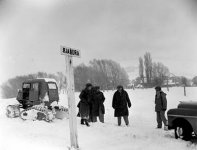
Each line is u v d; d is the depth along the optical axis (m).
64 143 6.77
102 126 9.32
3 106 15.70
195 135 7.16
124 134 8.08
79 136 7.75
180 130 7.24
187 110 7.08
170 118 7.44
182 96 19.33
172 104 16.42
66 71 6.32
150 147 6.39
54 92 11.63
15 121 9.96
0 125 8.98
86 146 6.59
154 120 12.15
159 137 7.59
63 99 21.23
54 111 10.53
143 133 8.29
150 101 19.05
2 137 6.98
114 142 7.03
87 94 9.77
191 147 6.30
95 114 10.58
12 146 6.17
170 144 6.64
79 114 10.34
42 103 10.89
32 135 7.50
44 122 9.71
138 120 12.22
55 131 8.39
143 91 25.66
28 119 10.29
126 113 10.16
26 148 6.07
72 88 6.38
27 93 12.20
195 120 6.85
